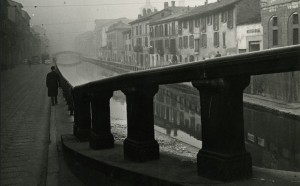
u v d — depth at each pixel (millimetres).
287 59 2484
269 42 27297
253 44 31562
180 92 34000
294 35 24328
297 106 19328
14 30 63062
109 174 4238
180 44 53281
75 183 5160
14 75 40750
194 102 25797
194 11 49094
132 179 3748
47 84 15586
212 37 42188
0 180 5613
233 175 3033
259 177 3135
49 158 6664
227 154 3039
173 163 3980
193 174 3371
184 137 12953
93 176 4730
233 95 3062
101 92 5398
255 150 11266
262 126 15383
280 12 25297
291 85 21547
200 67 3121
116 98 29203
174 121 17531
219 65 2945
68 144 6371
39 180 5590
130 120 4355
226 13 37906
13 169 6246
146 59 72062
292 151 10922
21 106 15625
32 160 6840
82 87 6270
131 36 82312
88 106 6699
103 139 5473
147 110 4191
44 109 14539
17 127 10539
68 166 6094
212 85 3076
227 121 3041
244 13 35062
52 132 9227
